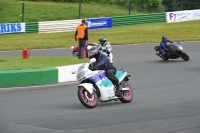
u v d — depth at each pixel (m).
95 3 95.81
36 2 91.81
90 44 35.69
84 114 20.19
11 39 63.72
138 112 20.56
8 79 29.11
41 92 27.00
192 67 38.34
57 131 16.89
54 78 30.78
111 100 22.77
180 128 17.19
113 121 18.59
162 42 42.94
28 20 79.12
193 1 99.56
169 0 99.38
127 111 20.84
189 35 64.81
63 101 23.94
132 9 95.06
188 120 18.58
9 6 85.50
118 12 89.50
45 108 21.84
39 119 19.17
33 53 51.19
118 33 68.19
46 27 70.12
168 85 29.56
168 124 17.91
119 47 55.50
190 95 25.34
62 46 57.91
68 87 28.91
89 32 69.62
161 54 42.69
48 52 52.09
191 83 30.19
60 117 19.58
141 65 40.03
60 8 86.94
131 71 36.53
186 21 79.69
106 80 22.38
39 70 30.16
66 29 71.44
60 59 39.41
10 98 24.94
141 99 24.36
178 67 38.41
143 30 70.62
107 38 63.72
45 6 87.44
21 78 29.48
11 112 20.86
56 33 69.69
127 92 23.53
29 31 69.38
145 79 32.38
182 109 21.09
